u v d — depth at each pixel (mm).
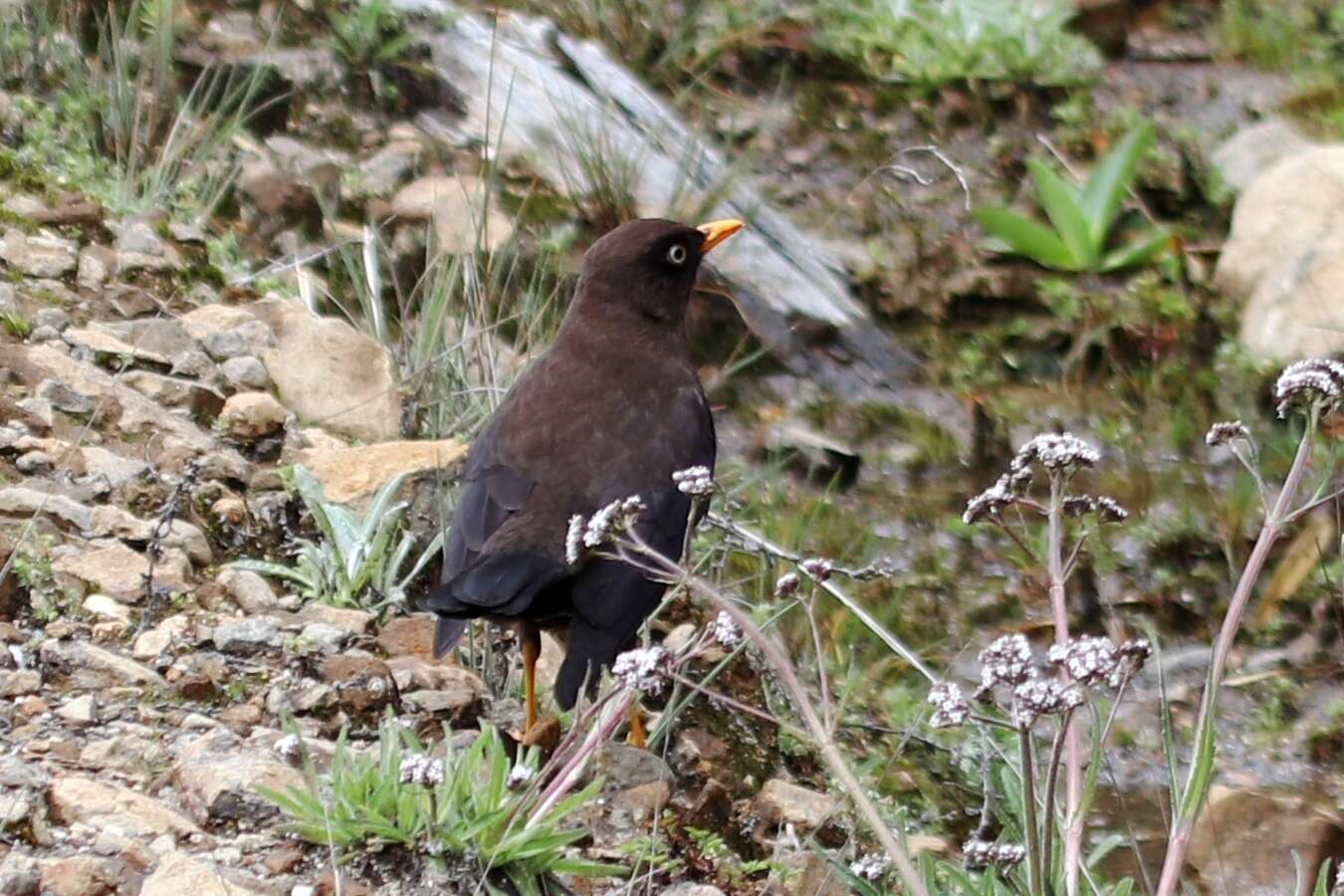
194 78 14758
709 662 9648
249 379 10422
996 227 15594
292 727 7172
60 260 10906
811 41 17672
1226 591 12680
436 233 13320
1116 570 12797
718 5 17812
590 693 8250
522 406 9070
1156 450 14070
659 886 7246
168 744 7215
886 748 10258
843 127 17125
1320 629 12297
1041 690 5402
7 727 7109
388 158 14453
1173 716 11492
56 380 9477
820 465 13680
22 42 13477
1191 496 13508
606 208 14508
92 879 6191
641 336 9508
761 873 7680
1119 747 11062
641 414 9102
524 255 13812
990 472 13844
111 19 13898
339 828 6598
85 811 6559
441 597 8117
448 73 15211
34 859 6254
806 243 15539
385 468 9633
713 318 14578
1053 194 15789
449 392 11000
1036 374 14961
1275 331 14727
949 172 16844
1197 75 18234
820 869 7414
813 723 5898
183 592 8305
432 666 8375
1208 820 9625
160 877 6172
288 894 6426
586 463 8773
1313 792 10906
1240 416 14344
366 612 8773
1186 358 14906
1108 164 15945
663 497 8789
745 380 14383
